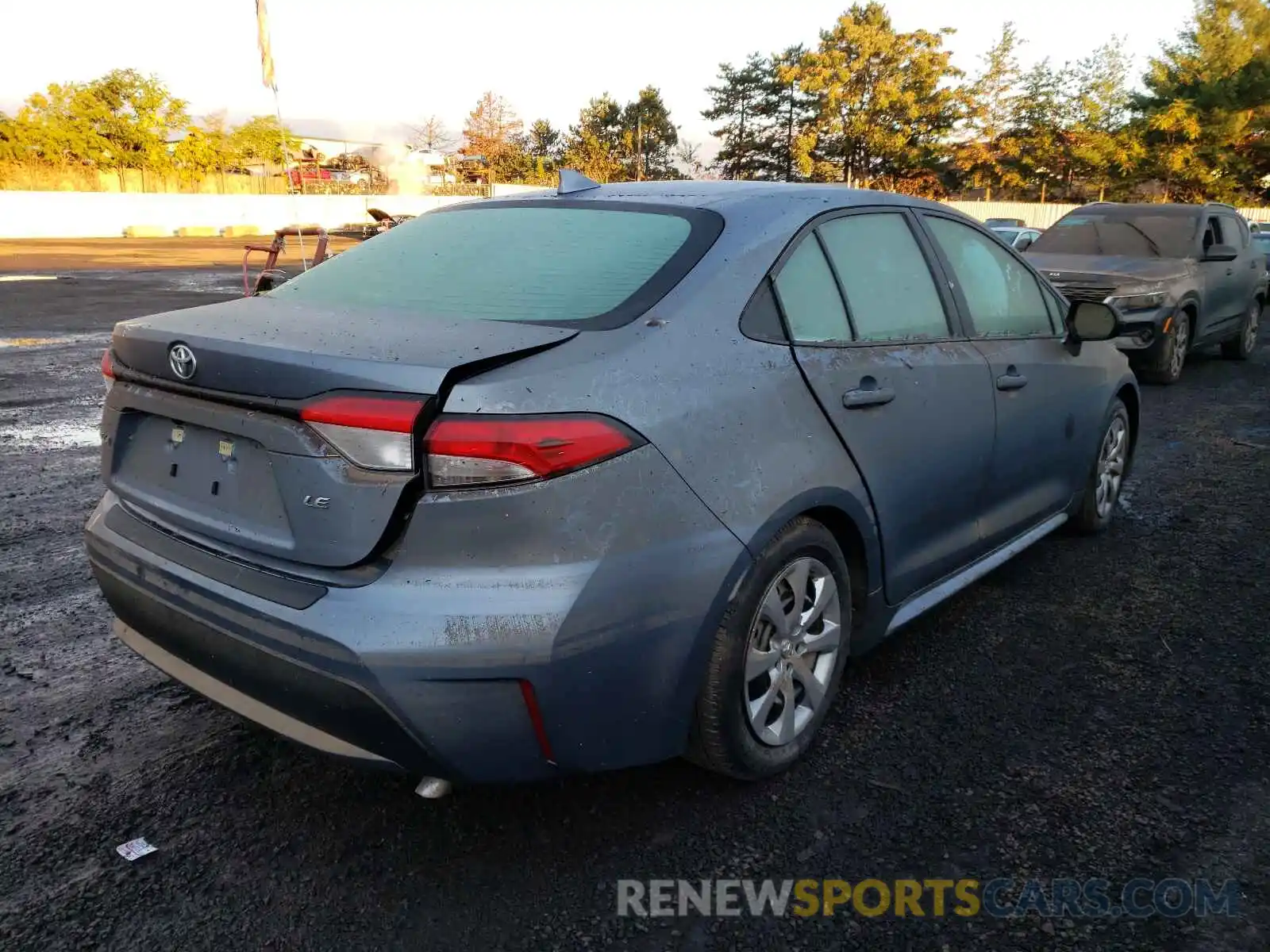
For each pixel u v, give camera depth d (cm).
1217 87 4291
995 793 263
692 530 221
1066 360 403
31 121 4928
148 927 210
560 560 201
